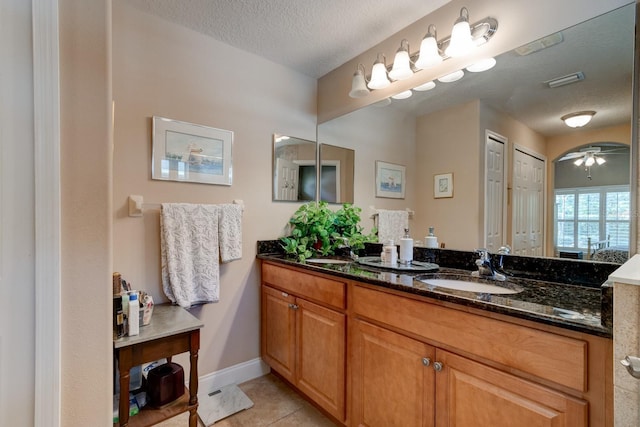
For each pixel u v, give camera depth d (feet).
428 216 5.83
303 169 7.72
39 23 2.01
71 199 2.12
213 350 6.33
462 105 5.27
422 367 3.73
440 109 5.57
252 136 6.84
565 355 2.65
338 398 4.91
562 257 4.17
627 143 3.59
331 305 5.08
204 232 5.88
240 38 6.24
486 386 3.15
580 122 3.99
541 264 4.37
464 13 4.86
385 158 6.51
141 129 5.44
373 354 4.35
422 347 3.74
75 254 2.14
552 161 4.25
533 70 4.40
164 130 5.66
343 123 7.33
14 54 1.96
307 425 5.27
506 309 2.98
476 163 5.12
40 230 2.02
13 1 1.96
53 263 2.05
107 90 2.26
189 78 5.96
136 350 4.09
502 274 4.63
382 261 5.63
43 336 2.02
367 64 6.68
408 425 3.88
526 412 2.86
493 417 3.09
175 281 5.51
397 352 4.03
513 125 4.61
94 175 2.20
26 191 1.99
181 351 4.45
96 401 2.22
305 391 5.61
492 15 4.66
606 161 3.75
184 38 5.90
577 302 3.17
